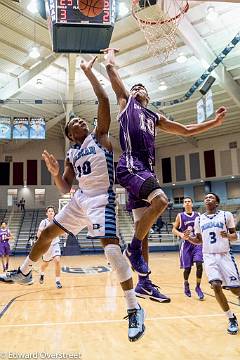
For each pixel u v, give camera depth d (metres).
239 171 24.38
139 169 2.29
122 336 3.94
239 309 5.13
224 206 25.03
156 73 15.69
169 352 3.39
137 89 2.67
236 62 14.91
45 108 19.77
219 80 14.99
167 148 27.56
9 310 5.33
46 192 26.59
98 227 2.24
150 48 7.44
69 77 14.81
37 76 15.95
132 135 2.39
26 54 13.88
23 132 15.27
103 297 6.36
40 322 4.59
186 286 6.31
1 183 26.27
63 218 2.46
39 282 8.18
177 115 20.59
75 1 4.23
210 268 4.19
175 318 4.71
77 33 4.31
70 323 4.53
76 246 19.66
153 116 2.60
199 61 13.48
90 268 11.66
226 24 12.16
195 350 3.44
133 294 2.14
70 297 6.38
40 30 12.36
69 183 2.74
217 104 19.14
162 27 6.72
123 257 2.21
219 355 3.28
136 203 2.42
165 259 15.53
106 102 2.46
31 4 9.98
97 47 4.51
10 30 12.31
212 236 4.27
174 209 26.33
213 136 25.41
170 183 27.14
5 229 11.34
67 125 2.64
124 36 12.78
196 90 16.77
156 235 22.31
